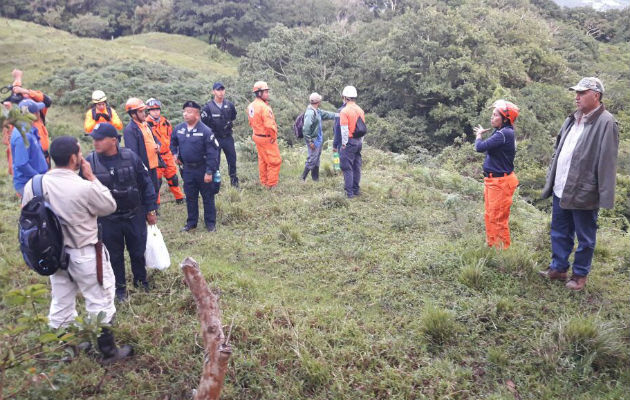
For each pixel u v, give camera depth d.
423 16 33.62
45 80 28.02
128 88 27.50
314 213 7.65
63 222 3.35
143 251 4.81
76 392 3.45
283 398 3.48
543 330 4.27
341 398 3.50
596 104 4.48
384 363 3.86
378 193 8.71
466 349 4.12
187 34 67.12
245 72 36.72
